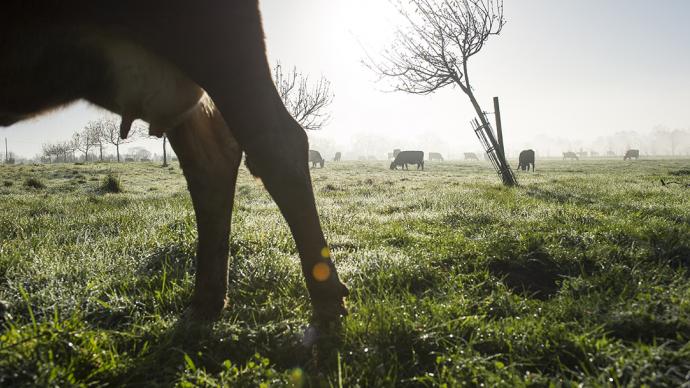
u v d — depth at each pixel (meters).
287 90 25.16
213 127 2.69
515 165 52.72
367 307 2.79
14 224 6.04
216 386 2.02
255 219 6.29
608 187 12.55
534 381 2.01
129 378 2.14
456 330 2.55
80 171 31.72
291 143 2.26
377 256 4.13
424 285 3.59
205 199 2.71
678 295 2.81
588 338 2.38
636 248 4.29
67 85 2.15
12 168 34.97
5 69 2.05
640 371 1.97
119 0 2.04
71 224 6.19
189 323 2.59
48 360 2.11
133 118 2.37
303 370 2.19
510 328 2.51
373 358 2.23
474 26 14.66
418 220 6.62
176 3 2.10
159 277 3.60
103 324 2.81
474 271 3.86
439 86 15.68
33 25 2.00
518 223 5.91
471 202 8.67
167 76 2.24
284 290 3.31
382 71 15.97
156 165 43.91
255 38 2.26
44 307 2.90
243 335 2.51
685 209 6.75
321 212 7.61
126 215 6.78
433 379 2.08
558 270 3.92
